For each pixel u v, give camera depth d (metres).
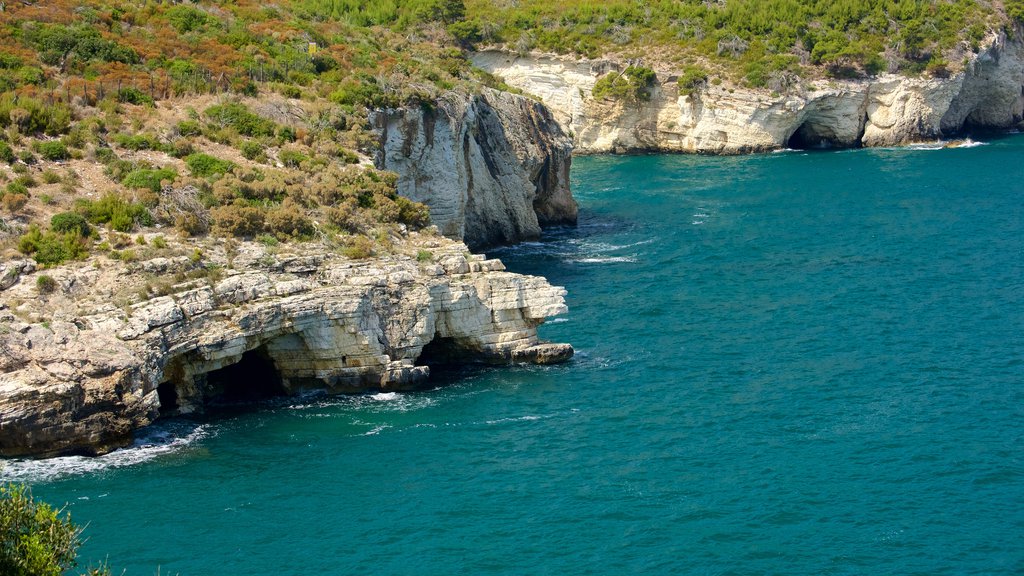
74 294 50.66
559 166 96.88
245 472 46.25
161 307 50.00
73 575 38.22
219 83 77.56
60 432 46.50
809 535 41.66
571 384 56.16
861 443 49.09
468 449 48.59
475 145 86.06
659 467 46.97
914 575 39.16
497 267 60.62
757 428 50.78
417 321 55.91
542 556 40.31
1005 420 51.22
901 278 75.31
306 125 73.81
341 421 51.41
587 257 84.12
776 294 72.25
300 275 55.19
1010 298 69.88
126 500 43.56
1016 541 41.19
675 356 60.38
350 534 41.62
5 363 46.53
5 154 60.03
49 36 77.00
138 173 60.66
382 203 63.62
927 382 56.00
